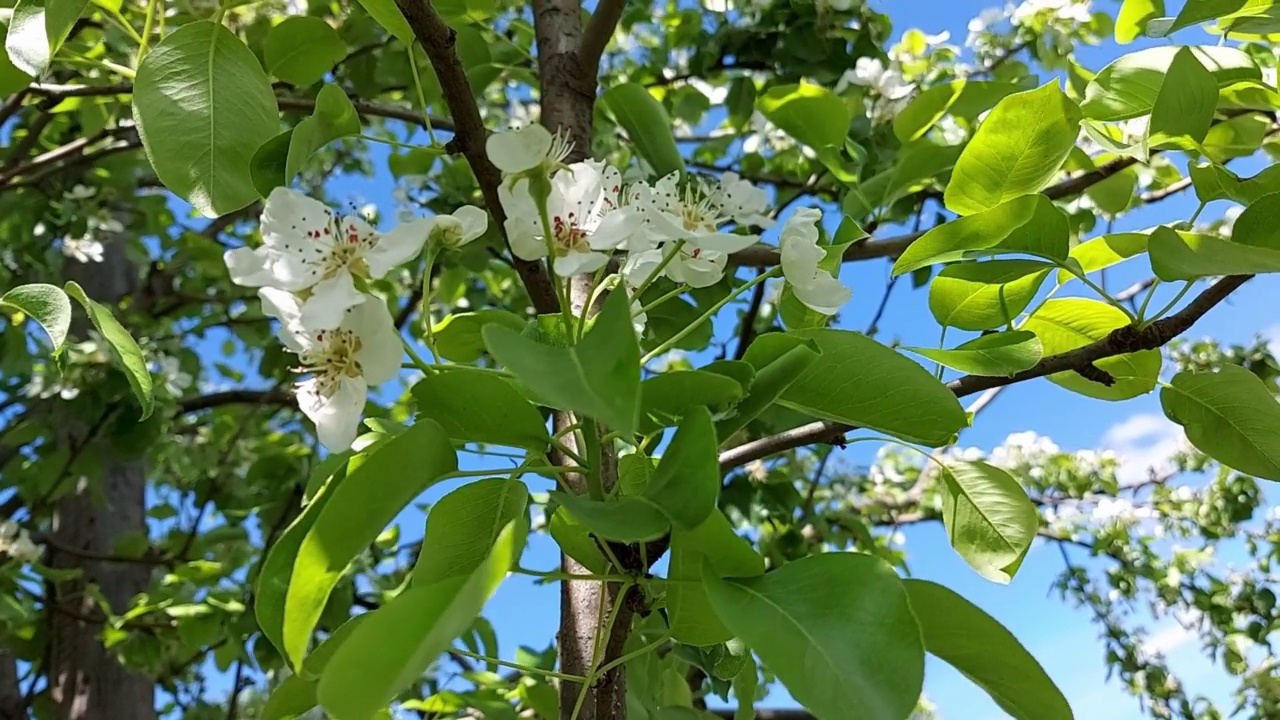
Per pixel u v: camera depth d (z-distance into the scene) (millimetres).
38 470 691
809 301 239
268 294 209
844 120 442
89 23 466
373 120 755
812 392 222
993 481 288
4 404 734
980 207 276
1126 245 285
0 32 292
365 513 185
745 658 307
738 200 249
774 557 661
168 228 987
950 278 278
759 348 220
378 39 563
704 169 689
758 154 680
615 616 210
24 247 787
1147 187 607
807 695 164
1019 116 262
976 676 210
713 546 188
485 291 772
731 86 645
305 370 212
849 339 219
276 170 251
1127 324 291
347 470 209
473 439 208
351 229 212
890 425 222
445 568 212
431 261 229
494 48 532
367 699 155
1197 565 1035
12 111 477
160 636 681
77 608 763
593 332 177
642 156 422
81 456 665
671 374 197
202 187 245
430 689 606
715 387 200
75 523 798
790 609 177
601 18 410
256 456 804
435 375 201
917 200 570
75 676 745
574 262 204
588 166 224
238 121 251
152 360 771
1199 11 265
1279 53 365
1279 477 282
